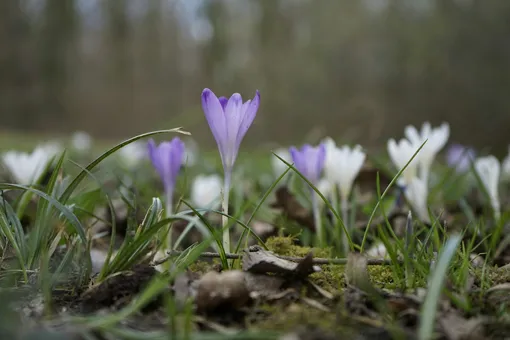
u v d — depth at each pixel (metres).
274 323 0.32
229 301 0.33
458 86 4.23
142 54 5.11
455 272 0.38
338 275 0.38
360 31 4.47
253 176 1.05
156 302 0.34
